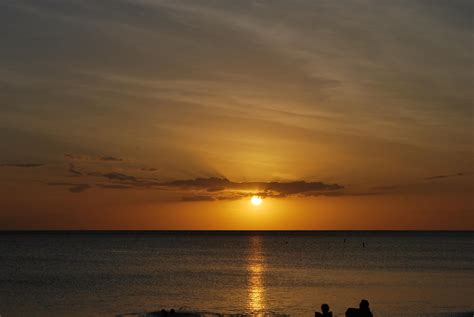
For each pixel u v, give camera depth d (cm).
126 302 5412
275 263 10656
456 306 5100
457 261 10931
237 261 11306
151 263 10706
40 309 4991
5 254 13650
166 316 4606
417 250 15862
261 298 5666
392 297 5675
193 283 7119
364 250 15962
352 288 6462
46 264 10369
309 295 5872
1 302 5381
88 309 4994
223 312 4822
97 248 17175
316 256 13012
